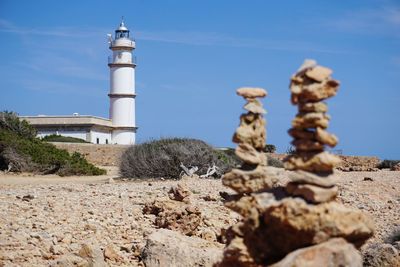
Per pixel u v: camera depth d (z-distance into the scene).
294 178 7.08
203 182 26.62
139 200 19.30
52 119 72.88
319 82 6.95
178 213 15.03
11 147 38.41
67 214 16.25
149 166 32.03
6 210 16.12
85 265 11.18
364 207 21.11
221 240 13.52
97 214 16.56
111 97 72.31
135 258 12.59
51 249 12.23
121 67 71.81
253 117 7.73
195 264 11.56
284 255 7.22
